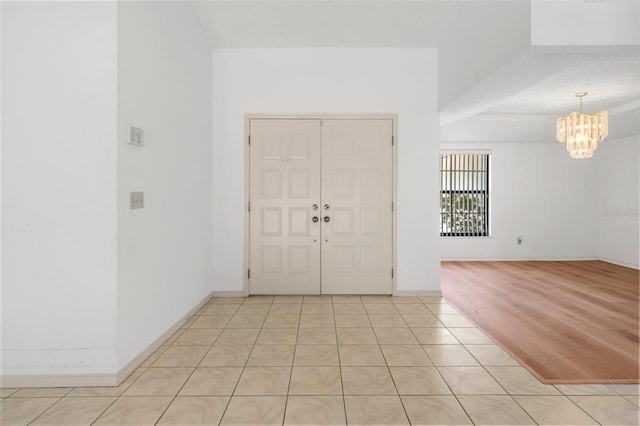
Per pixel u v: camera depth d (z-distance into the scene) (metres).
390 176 4.47
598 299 4.53
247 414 2.06
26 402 2.17
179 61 3.35
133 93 2.53
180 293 3.43
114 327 2.35
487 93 3.63
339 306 4.08
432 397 2.25
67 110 2.31
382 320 3.64
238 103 4.42
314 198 4.46
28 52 2.30
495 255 7.38
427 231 4.48
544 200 7.36
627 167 6.77
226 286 4.45
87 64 2.31
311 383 2.41
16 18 2.29
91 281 2.34
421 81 4.45
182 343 3.06
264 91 4.43
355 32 4.06
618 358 2.82
